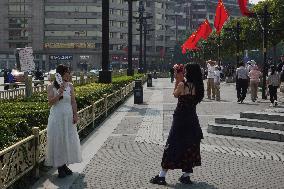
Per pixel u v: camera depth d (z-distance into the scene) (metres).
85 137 11.57
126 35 113.00
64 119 7.29
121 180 7.12
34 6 103.31
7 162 5.84
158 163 8.40
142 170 7.83
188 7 147.62
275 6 45.31
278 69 19.33
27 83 18.75
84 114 11.77
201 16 148.88
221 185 6.82
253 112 12.69
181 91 6.93
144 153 9.38
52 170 7.89
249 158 8.86
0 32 103.44
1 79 59.62
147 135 11.80
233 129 11.73
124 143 10.59
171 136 6.95
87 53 105.94
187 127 6.91
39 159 7.35
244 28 53.72
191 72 6.98
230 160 8.66
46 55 105.00
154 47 119.31
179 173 7.61
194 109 7.02
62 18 105.25
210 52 75.75
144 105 21.28
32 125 8.33
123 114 17.23
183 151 6.86
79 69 105.88
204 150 9.68
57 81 7.32
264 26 23.42
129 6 42.47
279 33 46.81
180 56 111.75
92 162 8.48
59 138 7.25
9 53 103.44
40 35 104.06
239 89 21.05
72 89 7.45
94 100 14.22
